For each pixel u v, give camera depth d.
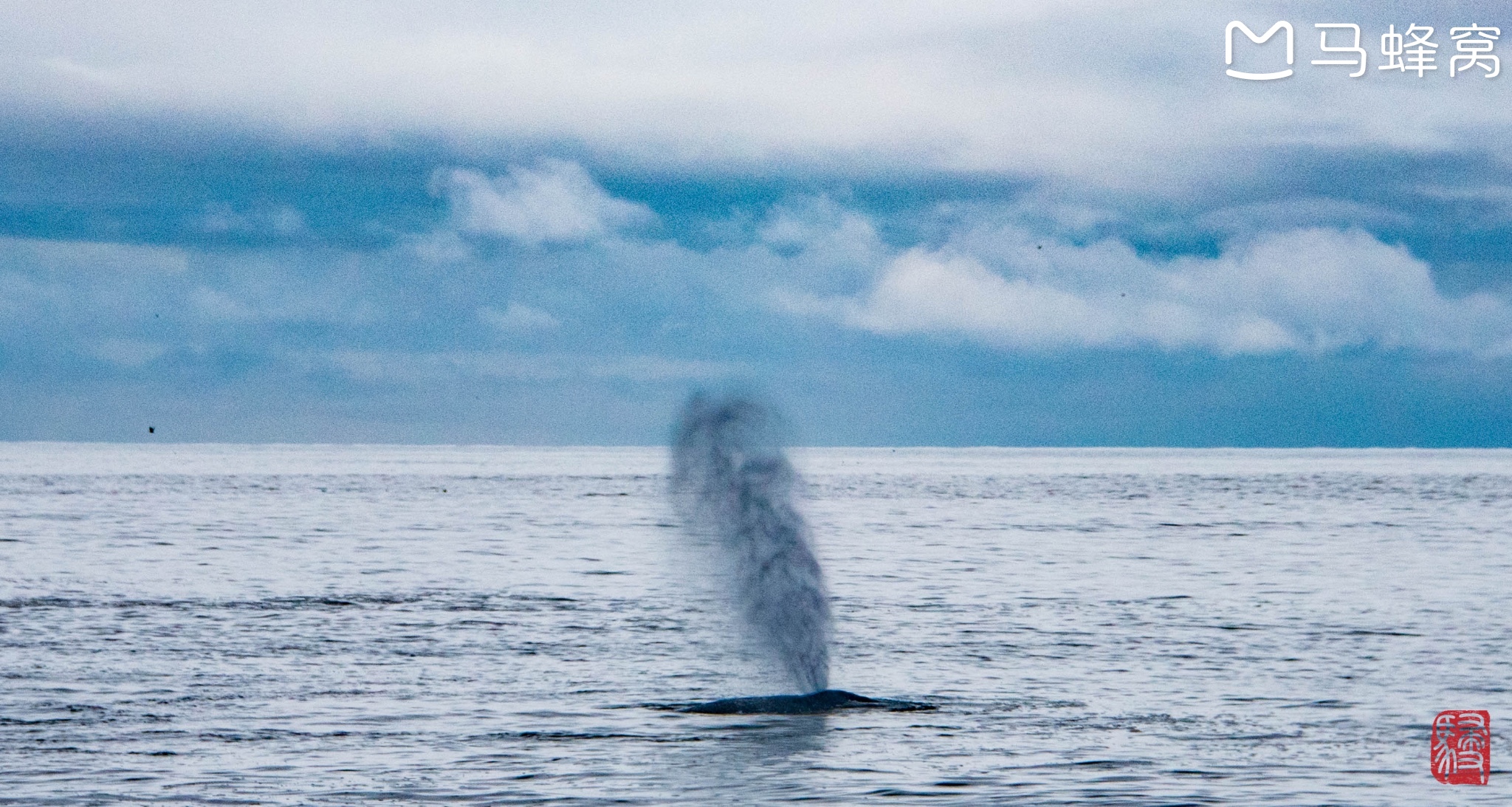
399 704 122.38
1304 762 101.25
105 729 111.56
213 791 93.00
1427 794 92.62
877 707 121.12
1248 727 113.56
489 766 100.06
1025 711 119.62
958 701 124.31
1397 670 141.12
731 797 92.00
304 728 112.56
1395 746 106.50
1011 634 167.12
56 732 110.69
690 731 111.50
